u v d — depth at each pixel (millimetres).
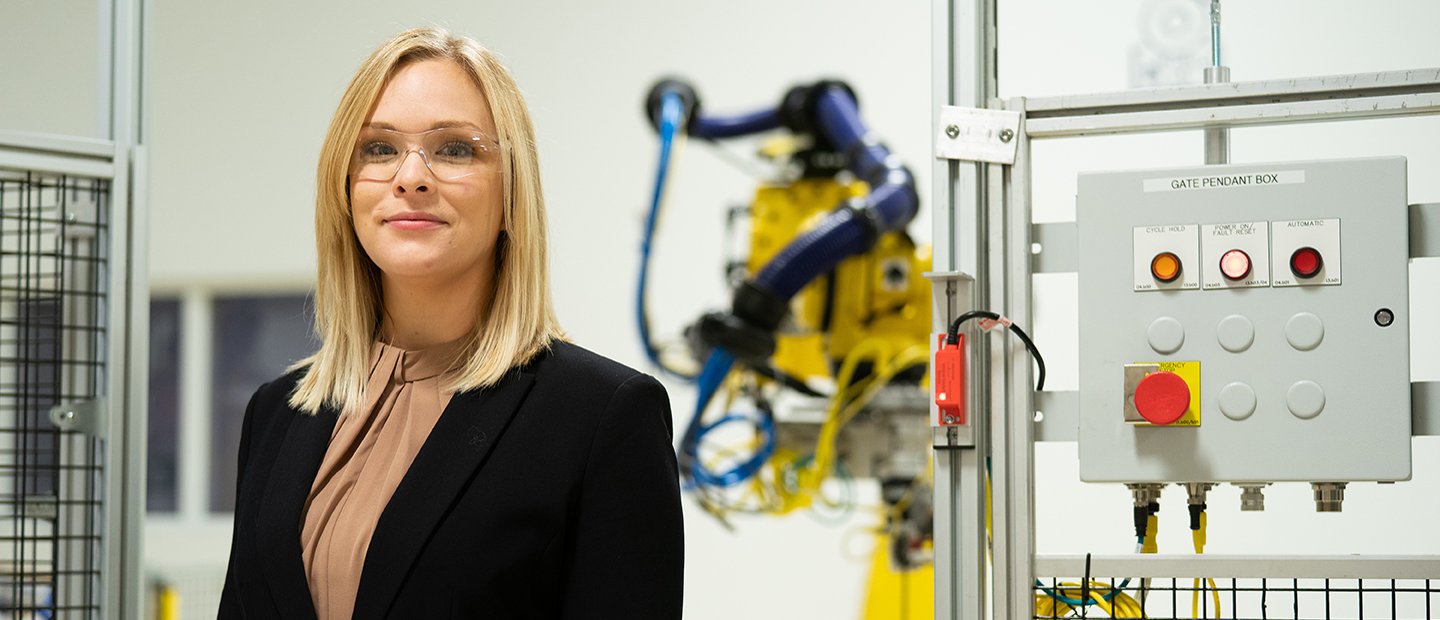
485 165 1050
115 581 1524
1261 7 2869
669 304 3289
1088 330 1240
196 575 3680
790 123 3195
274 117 3641
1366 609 1855
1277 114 1224
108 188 1545
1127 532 2777
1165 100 1249
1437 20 2762
